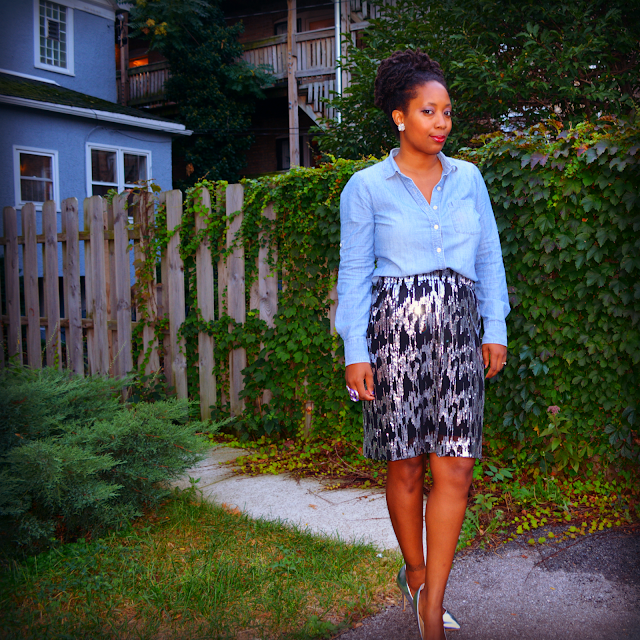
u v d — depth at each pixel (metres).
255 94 16.53
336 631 1.96
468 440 1.70
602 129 3.15
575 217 3.19
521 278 3.40
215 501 3.23
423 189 1.77
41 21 13.28
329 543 2.61
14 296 6.12
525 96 5.69
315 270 4.17
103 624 2.02
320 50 14.91
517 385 3.40
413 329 1.72
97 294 5.36
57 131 12.15
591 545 2.63
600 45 5.32
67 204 5.55
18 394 2.79
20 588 2.24
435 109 1.70
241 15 18.55
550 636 1.92
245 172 18.94
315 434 4.22
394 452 1.75
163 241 4.94
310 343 4.18
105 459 2.65
